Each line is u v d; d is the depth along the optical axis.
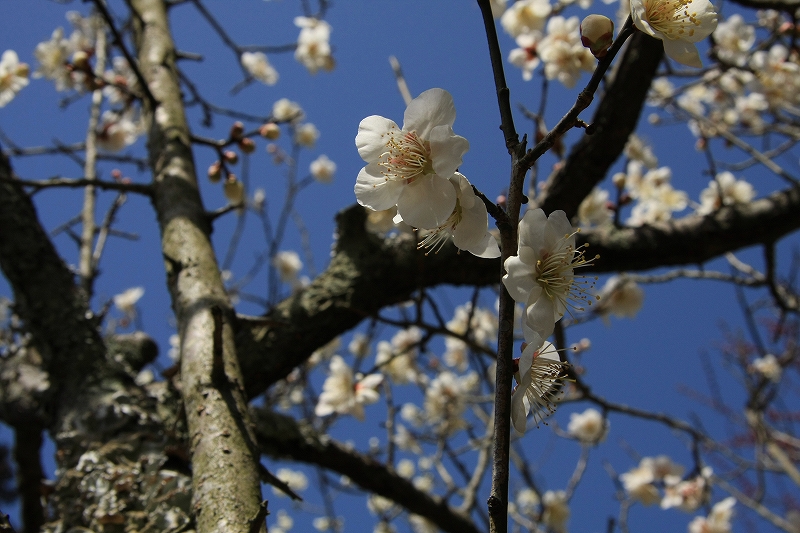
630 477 0.79
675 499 0.76
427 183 0.31
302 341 0.52
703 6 0.32
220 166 0.59
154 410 0.45
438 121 0.31
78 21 0.90
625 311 0.70
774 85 0.79
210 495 0.33
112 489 0.40
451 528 0.61
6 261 0.53
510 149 0.31
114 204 0.70
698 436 0.70
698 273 0.71
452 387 0.91
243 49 0.82
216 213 0.49
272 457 0.53
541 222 0.31
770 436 0.90
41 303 0.51
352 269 0.55
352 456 0.57
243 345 0.52
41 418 0.48
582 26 0.31
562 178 0.59
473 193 0.31
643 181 0.84
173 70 0.67
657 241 0.61
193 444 0.35
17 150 0.62
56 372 0.48
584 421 0.92
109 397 0.45
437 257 0.56
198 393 0.36
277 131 0.59
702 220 0.63
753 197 0.77
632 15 0.30
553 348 0.32
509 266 0.30
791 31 0.70
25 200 0.56
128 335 0.60
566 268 0.31
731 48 0.80
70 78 0.70
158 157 0.55
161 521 0.39
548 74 0.55
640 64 0.56
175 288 0.42
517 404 0.30
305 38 0.88
